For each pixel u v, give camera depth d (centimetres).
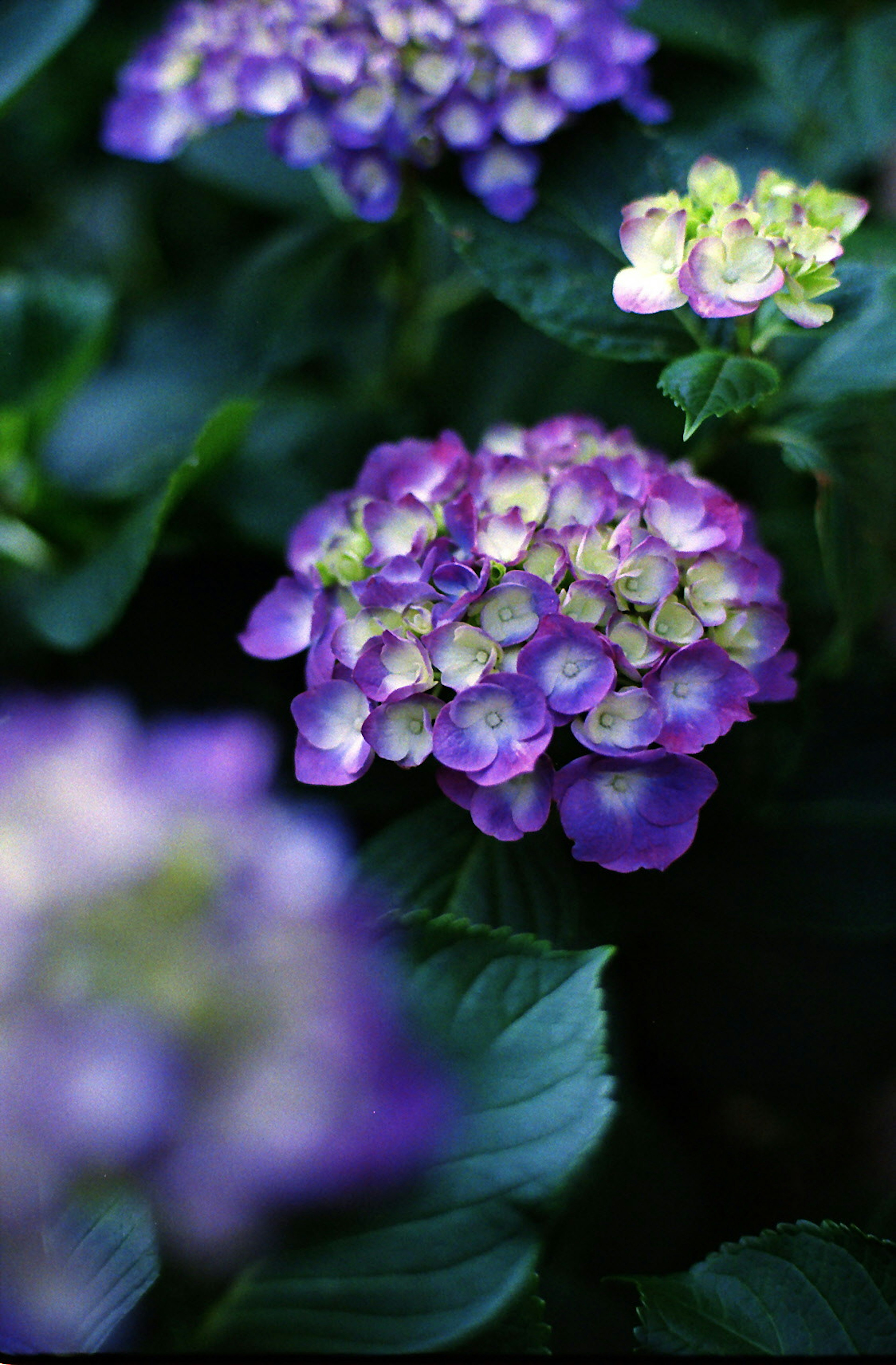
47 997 107
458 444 125
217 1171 108
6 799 109
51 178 157
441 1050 116
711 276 122
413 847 125
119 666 137
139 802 109
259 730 132
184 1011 107
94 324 141
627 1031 135
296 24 132
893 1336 119
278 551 139
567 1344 128
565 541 121
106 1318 113
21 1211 109
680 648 120
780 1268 120
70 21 136
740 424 131
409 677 120
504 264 130
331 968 110
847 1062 136
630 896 131
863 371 130
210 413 143
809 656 134
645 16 143
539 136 131
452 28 130
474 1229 114
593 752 119
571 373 144
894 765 136
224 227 155
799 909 133
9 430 138
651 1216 133
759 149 144
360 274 146
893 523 136
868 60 147
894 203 150
